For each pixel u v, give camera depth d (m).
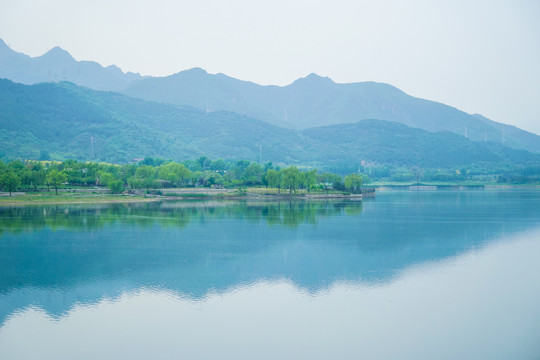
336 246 117.06
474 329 65.06
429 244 120.69
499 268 95.94
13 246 112.81
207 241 121.69
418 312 71.00
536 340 61.41
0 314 69.31
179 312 70.69
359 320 67.94
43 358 56.41
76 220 155.00
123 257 102.69
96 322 66.75
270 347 59.59
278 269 93.88
